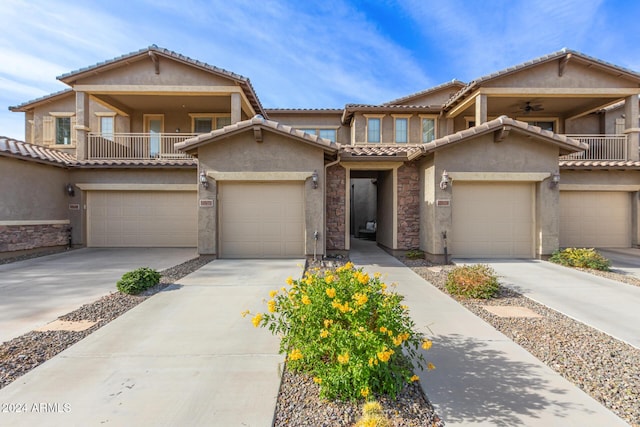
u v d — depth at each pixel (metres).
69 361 3.96
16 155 10.80
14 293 6.79
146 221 13.79
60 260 10.66
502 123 9.95
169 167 13.22
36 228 11.98
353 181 21.20
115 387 3.43
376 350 3.14
